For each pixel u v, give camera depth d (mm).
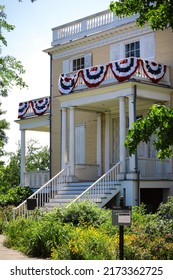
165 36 22625
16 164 43781
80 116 26859
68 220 15562
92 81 22188
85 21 26578
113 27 24812
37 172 28094
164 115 9812
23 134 30062
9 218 20016
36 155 49281
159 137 9930
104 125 25359
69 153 24172
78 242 11445
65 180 22859
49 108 28641
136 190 19953
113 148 24938
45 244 12703
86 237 11922
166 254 10484
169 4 10516
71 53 27531
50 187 23094
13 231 15328
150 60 23203
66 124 24312
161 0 10711
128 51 24469
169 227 12320
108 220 14938
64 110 23938
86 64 26484
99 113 25422
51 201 21219
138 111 23516
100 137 25328
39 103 28969
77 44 27078
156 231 12086
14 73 23172
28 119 29469
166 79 21938
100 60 25828
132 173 20016
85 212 15812
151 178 21203
